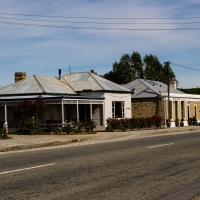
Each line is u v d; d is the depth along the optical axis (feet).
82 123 96.53
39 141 69.10
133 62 264.93
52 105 107.14
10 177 31.42
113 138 81.56
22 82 120.78
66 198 24.17
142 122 113.50
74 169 35.17
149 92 139.74
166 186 28.09
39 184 28.50
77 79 129.80
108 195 25.07
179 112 144.56
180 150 50.24
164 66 269.85
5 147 57.67
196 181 30.01
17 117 100.07
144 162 39.34
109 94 120.78
